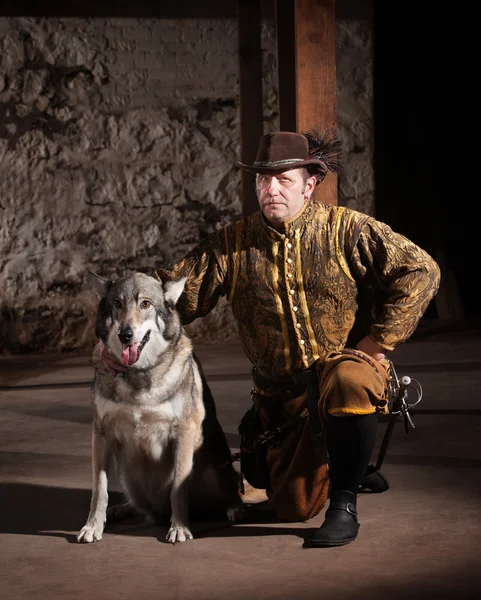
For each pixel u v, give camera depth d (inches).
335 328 132.7
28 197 383.9
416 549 121.0
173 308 134.0
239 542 128.4
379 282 132.8
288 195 129.4
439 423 210.1
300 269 131.0
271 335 133.5
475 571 111.3
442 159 515.5
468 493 149.6
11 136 382.0
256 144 342.6
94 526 132.3
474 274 500.7
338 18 396.5
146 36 388.5
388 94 517.7
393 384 136.7
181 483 132.4
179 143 392.5
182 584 110.3
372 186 401.7
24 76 381.1
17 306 383.2
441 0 518.6
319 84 196.9
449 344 364.2
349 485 127.0
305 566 115.8
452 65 522.6
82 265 388.5
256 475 141.4
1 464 183.2
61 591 108.7
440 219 499.8
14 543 130.1
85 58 385.4
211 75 392.8
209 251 138.3
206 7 390.6
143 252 392.2
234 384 280.5
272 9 395.5
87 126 386.6
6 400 268.5
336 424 124.4
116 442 137.2
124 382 130.0
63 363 354.0
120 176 389.4
